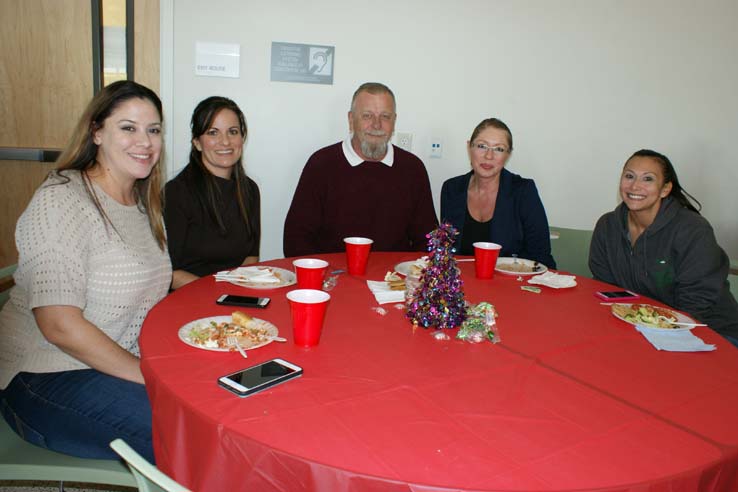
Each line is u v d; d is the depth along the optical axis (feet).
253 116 9.18
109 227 4.30
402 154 7.90
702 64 9.93
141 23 8.77
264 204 9.52
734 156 10.30
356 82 9.31
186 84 8.94
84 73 8.90
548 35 9.60
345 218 7.63
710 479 2.40
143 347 3.31
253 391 2.79
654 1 9.66
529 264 6.00
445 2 9.27
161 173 4.91
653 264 6.15
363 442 2.42
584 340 3.82
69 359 4.17
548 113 9.89
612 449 2.46
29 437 3.87
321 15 9.02
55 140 9.10
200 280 4.74
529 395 2.94
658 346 3.71
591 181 10.23
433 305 3.83
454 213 7.77
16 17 8.67
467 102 9.66
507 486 2.17
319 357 3.29
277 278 4.78
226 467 2.48
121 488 5.72
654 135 10.15
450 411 2.72
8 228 9.24
